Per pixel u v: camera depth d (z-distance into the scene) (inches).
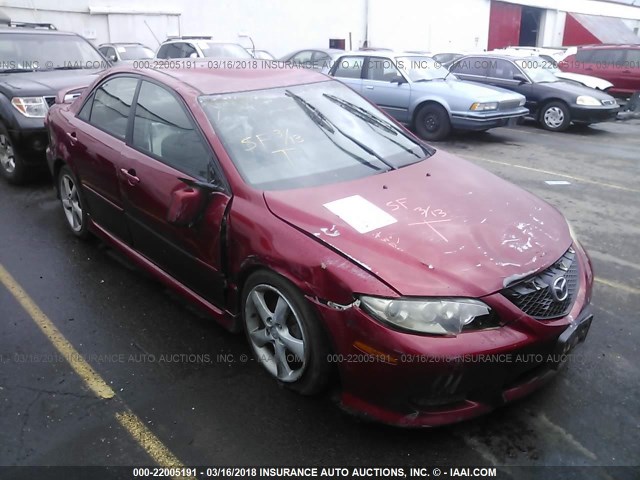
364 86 417.4
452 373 92.4
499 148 374.3
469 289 95.1
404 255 99.7
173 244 134.1
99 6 622.5
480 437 104.4
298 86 152.4
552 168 314.5
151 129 142.9
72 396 114.9
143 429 106.2
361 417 108.8
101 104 167.5
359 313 95.0
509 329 96.3
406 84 398.3
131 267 170.4
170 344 132.6
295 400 113.6
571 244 116.8
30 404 112.5
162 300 151.9
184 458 99.7
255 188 117.7
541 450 101.3
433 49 987.9
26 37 284.0
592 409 111.6
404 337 91.9
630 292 161.0
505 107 389.1
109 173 153.0
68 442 103.0
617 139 413.7
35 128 231.3
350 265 98.3
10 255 177.3
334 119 146.2
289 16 780.6
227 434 105.0
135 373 122.0
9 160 244.8
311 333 103.1
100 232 171.8
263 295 114.4
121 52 538.9
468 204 119.1
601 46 588.7
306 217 109.0
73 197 184.7
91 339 134.3
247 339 123.9
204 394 115.5
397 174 131.7
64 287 158.1
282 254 105.2
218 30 719.7
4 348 130.6
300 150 132.3
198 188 120.0
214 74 150.3
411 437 104.2
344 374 101.3
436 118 391.5
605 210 235.6
